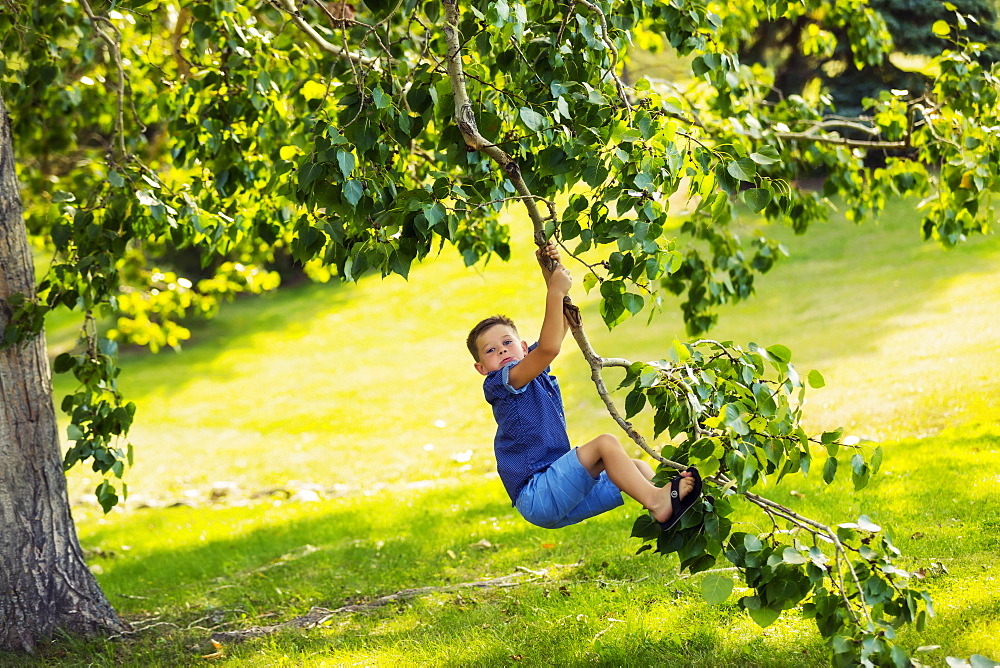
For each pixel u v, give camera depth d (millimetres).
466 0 4285
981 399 10289
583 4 4230
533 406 4371
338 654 5355
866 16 7965
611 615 5422
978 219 7199
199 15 5410
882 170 7871
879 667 3596
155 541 9859
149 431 16656
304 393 18141
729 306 18141
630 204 3738
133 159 5883
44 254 9695
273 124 6789
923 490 7059
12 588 5484
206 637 5840
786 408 3865
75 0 7285
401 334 21750
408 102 4176
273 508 11188
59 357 5805
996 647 4316
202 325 24891
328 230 3791
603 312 3879
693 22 5125
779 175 8078
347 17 6316
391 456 13586
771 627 4934
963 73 6520
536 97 4344
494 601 6039
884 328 14680
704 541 3805
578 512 4266
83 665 5289
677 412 3877
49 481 5688
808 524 3730
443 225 3656
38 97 8211
